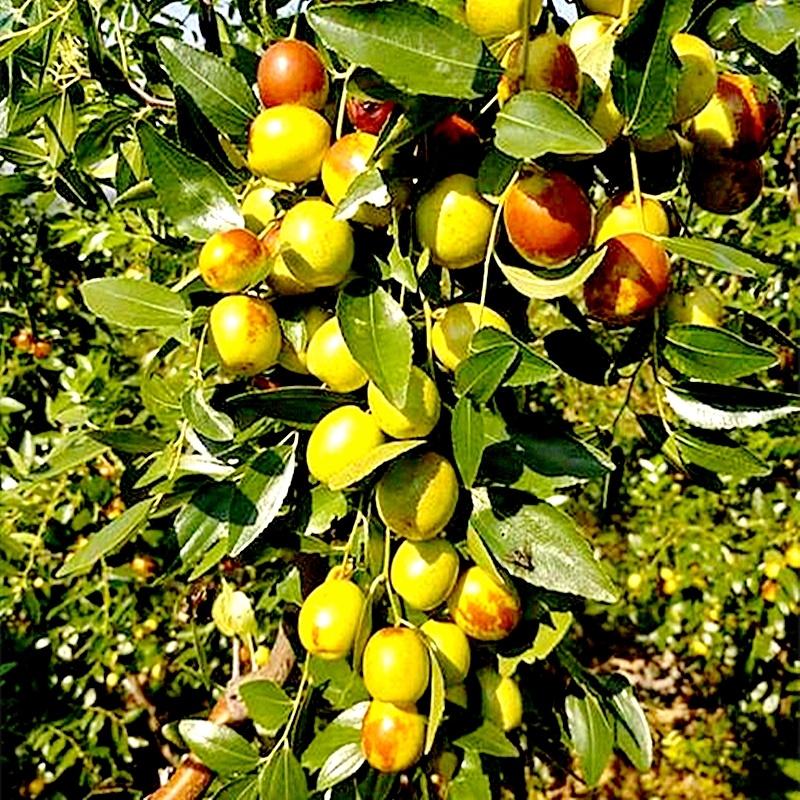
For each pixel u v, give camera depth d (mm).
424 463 353
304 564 479
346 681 427
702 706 1574
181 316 392
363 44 318
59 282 1156
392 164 353
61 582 984
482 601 376
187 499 395
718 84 387
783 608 1081
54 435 966
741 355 361
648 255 344
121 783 1181
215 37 520
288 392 366
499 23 343
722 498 1181
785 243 1044
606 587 357
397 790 465
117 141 519
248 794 425
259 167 368
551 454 371
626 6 348
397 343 337
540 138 307
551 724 471
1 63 453
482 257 361
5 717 1076
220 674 1136
